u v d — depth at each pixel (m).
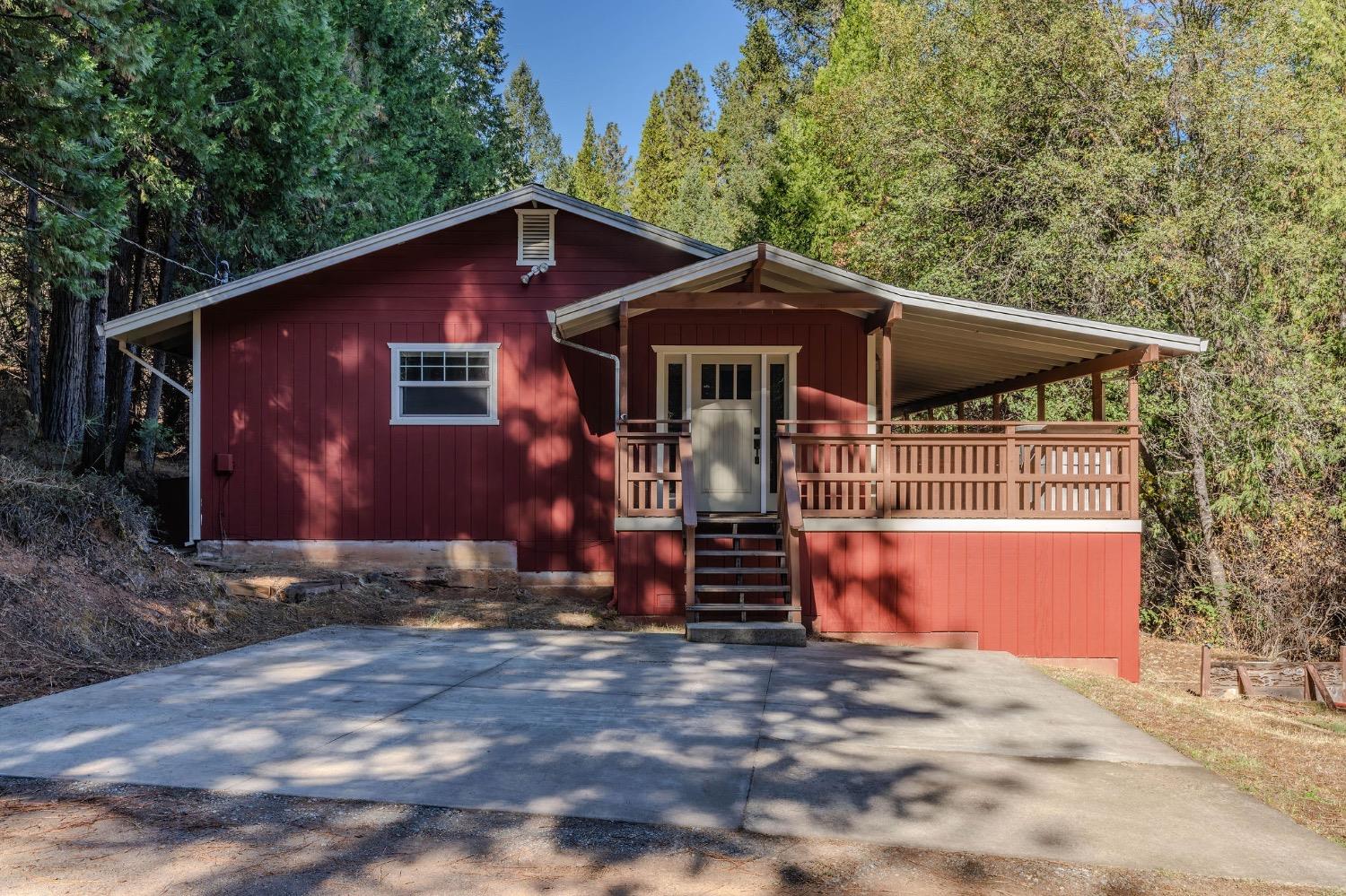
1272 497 15.00
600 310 10.22
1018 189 18.12
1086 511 9.92
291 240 18.12
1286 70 16.72
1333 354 15.88
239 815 4.21
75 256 12.13
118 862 3.66
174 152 15.53
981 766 5.25
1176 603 16.48
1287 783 5.79
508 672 7.48
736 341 12.13
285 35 15.84
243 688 6.77
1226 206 15.81
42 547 8.55
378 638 9.04
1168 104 16.92
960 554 9.88
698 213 48.72
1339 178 15.47
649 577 10.20
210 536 12.17
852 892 3.54
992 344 11.38
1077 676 8.93
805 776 4.96
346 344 12.28
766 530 10.70
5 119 11.73
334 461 12.24
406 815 4.24
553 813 4.30
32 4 11.68
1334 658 14.06
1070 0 18.03
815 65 43.56
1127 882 3.72
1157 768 5.32
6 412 18.77
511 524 12.30
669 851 3.89
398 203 22.48
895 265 20.30
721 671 7.73
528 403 12.35
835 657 8.54
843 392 12.09
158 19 13.84
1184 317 15.88
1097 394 11.55
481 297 12.38
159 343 13.39
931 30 20.41
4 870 3.56
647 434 10.23
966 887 3.61
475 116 34.22
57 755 5.07
